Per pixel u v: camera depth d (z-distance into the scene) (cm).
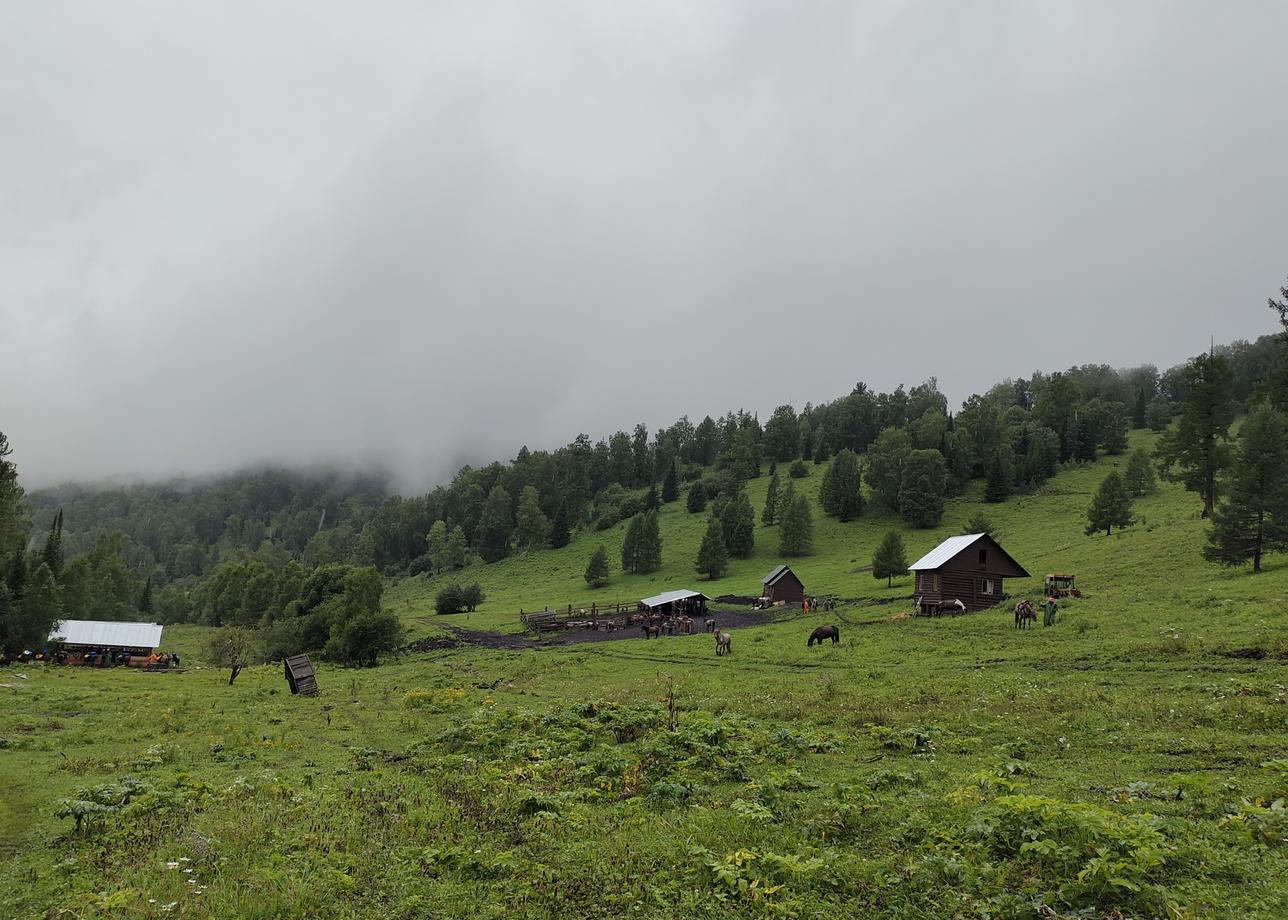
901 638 4850
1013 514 13975
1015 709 2416
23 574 9219
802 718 2578
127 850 1397
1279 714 1973
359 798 1716
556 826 1477
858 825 1346
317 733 2970
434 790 1811
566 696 3694
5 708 3841
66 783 2066
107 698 4303
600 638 7831
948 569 6438
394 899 1138
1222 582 4881
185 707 3878
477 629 9850
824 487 16825
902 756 1959
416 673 5766
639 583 14012
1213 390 7925
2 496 9188
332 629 7744
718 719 2503
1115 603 4809
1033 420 19750
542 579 16775
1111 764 1691
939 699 2730
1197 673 2802
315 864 1273
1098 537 8975
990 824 1197
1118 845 1064
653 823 1465
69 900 1154
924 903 1038
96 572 15362
